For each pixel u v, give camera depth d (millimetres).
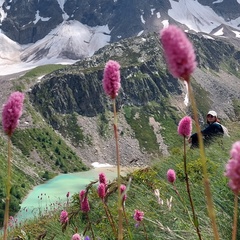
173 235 6000
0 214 50938
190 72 1733
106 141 186125
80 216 9516
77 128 188625
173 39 1723
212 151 11000
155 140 187125
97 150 181125
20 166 144500
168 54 1733
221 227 5973
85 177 148250
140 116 199250
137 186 9797
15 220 19281
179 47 1709
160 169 11250
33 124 178375
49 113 190375
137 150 181125
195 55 1756
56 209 18594
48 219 13609
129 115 198625
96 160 176125
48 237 9141
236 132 13562
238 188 1693
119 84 2611
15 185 116250
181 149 12148
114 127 2633
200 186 7973
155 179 9898
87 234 8477
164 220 7129
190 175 8969
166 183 8984
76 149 179250
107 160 177125
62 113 193250
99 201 10203
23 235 8461
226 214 6133
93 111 197875
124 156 177000
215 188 7004
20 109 2371
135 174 10273
